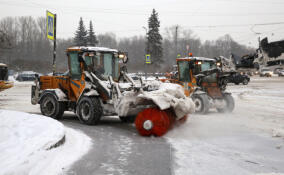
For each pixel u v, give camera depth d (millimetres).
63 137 5535
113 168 4270
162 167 4328
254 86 30016
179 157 4895
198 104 11133
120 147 5602
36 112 11086
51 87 9930
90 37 66750
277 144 5902
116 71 9234
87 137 6520
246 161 4684
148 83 7676
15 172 3570
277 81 37594
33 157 4180
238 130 7535
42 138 5203
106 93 7859
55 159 4504
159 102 6434
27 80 40438
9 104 14406
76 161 4586
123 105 7117
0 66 19406
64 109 9438
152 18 60562
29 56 83438
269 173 4074
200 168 4293
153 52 59938
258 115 10812
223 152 5246
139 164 4480
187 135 6844
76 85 9039
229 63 12641
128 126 8250
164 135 6793
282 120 9391
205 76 11484
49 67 60281
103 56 8922
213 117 10180
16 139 5148
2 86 17578
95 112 8125
